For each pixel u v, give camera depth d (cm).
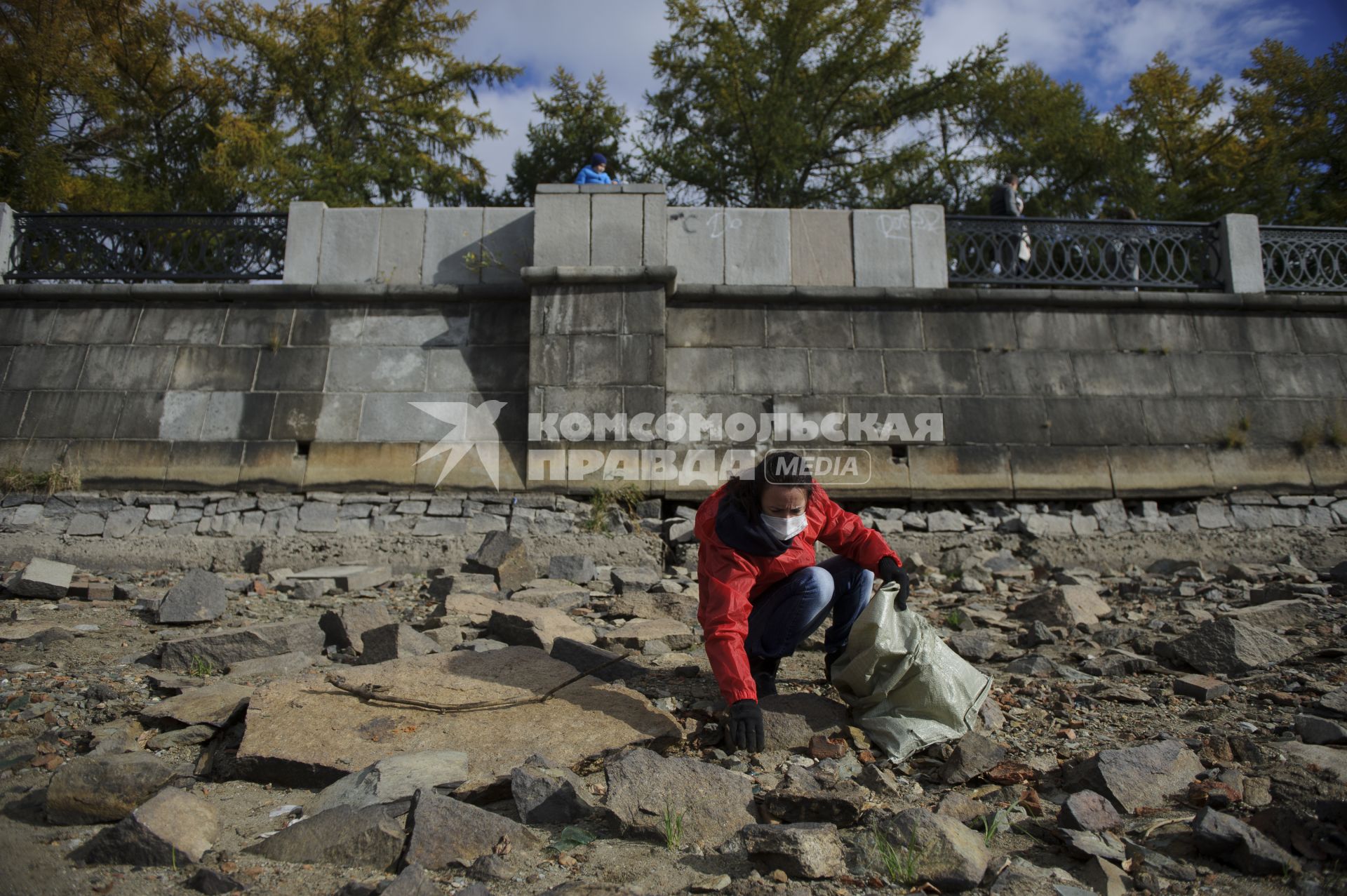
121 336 878
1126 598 666
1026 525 822
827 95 2159
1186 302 909
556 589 642
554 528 788
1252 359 908
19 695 406
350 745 324
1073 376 887
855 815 273
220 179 1834
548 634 473
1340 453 882
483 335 877
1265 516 846
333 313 884
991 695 407
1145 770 299
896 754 322
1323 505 857
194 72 1992
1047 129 2048
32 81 1541
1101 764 297
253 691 378
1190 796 288
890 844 250
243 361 867
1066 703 397
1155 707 393
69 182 1586
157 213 927
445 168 2272
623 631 513
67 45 1567
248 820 285
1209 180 1959
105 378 862
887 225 914
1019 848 263
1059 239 938
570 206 870
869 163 2191
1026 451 861
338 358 870
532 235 903
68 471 826
